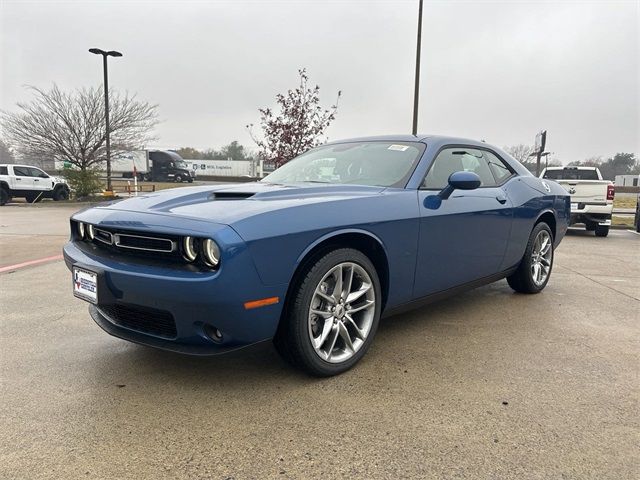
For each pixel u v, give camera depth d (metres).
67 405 2.40
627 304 4.42
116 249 2.60
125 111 26.09
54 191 22.23
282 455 1.99
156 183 40.66
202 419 2.27
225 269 2.19
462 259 3.55
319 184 3.39
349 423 2.24
